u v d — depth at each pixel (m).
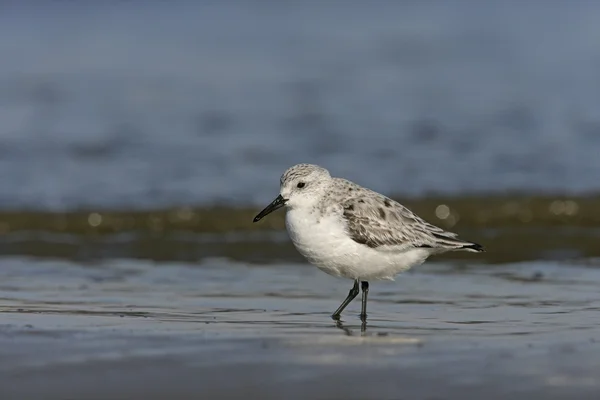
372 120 21.14
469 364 7.59
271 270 12.96
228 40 28.27
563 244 14.44
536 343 8.45
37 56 26.50
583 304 10.57
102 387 6.95
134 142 19.89
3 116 21.48
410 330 9.22
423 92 23.20
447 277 12.30
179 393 6.82
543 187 17.12
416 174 17.81
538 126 20.52
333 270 10.41
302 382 7.09
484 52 26.78
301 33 29.11
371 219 10.17
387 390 6.87
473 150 19.11
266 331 9.06
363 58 26.31
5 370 7.34
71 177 17.84
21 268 12.96
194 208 16.08
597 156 18.70
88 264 13.32
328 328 9.32
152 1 31.73
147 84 24.05
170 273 12.72
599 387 6.92
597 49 26.66
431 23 30.00
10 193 16.94
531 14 30.58
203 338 8.60
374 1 32.59
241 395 6.78
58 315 9.78
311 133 20.28
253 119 21.28
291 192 10.31
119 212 15.87
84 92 23.31
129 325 9.25
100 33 28.94
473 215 15.90
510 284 11.81
